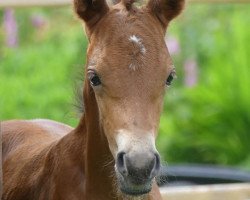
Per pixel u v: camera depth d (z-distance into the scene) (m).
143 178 7.14
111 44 7.54
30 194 8.89
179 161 15.86
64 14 17.06
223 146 15.88
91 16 7.89
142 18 7.72
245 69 16.11
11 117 14.95
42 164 8.90
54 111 14.84
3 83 15.24
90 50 7.78
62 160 8.60
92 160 8.27
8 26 16.31
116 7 7.89
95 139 8.18
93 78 7.56
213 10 17.42
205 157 15.90
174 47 16.45
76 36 16.36
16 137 9.67
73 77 8.79
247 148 15.85
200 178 12.97
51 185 8.64
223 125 15.95
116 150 7.47
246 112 15.91
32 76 15.51
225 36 16.88
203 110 16.02
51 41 16.75
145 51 7.49
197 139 15.86
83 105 8.47
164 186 12.02
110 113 7.45
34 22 16.97
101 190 8.30
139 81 7.41
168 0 7.93
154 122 7.41
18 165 9.22
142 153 7.13
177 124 15.96
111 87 7.43
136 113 7.34
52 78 15.38
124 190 7.35
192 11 17.19
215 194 11.01
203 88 16.09
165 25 7.94
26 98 15.10
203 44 16.86
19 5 11.22
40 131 9.68
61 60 15.69
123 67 7.43
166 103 16.05
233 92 16.05
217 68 16.27
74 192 8.43
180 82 16.45
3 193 9.17
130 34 7.56
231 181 12.85
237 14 17.12
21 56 15.86
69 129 9.98
